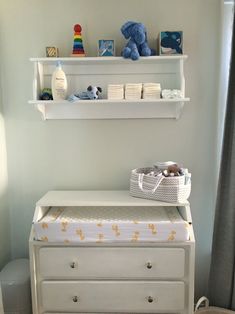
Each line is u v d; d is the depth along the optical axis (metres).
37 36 1.78
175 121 1.83
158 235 1.47
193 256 1.48
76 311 1.55
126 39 1.70
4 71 1.81
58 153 1.87
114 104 1.80
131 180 1.68
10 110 1.84
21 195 1.90
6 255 1.86
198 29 1.75
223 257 1.71
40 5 1.76
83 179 1.89
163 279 1.51
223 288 1.72
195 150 1.85
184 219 1.54
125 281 1.52
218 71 1.78
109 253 1.49
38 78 1.70
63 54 1.79
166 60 1.69
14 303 1.60
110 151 1.86
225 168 1.67
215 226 1.73
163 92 1.63
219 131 1.79
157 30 1.76
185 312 1.54
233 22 1.57
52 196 1.71
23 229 1.92
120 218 1.56
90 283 1.52
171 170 1.59
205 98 1.80
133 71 1.78
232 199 1.64
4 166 1.85
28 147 1.87
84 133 1.85
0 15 1.77
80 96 1.66
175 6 1.75
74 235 1.48
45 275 1.52
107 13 1.76
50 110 1.82
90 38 1.78
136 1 1.75
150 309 1.53
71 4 1.76
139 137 1.85
